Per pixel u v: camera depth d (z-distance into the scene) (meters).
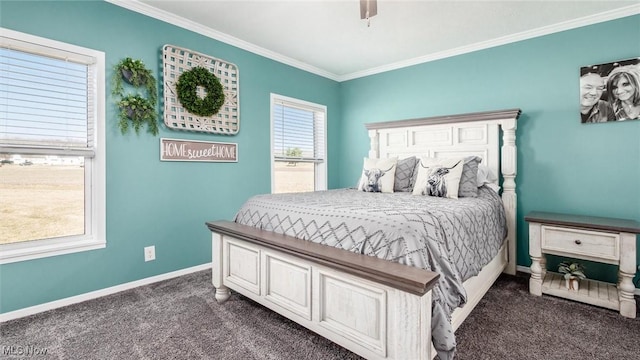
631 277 2.03
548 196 2.83
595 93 2.59
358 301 1.39
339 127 4.48
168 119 2.68
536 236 2.38
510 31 2.92
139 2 2.47
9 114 1.98
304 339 1.74
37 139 2.08
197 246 2.93
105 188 2.35
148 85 2.51
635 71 2.42
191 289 2.47
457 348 1.63
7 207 2.03
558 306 2.17
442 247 1.42
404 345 1.22
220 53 3.06
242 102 3.28
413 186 3.00
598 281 2.53
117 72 2.37
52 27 2.10
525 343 1.69
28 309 2.03
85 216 2.32
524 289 2.50
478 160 2.76
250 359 1.56
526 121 2.94
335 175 4.45
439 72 3.52
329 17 2.69
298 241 1.70
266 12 2.61
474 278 1.93
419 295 1.14
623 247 2.04
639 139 2.42
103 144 2.33
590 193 2.63
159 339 1.74
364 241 1.48
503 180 2.99
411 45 3.28
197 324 1.90
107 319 1.97
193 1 2.45
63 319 1.97
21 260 2.00
